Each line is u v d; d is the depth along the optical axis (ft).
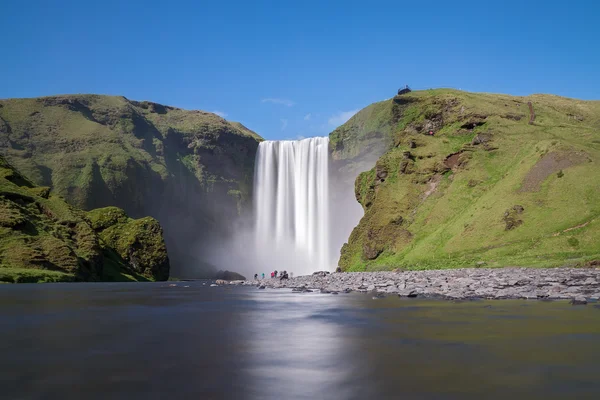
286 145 594.24
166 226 546.26
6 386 27.25
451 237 261.44
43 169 507.71
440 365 31.24
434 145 353.31
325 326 50.29
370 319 55.52
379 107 522.88
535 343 38.40
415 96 415.03
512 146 318.04
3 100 586.86
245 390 26.27
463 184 309.83
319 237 537.65
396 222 319.27
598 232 199.41
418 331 45.50
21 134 544.62
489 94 426.10
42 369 31.22
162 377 29.14
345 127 542.98
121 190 508.53
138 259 370.53
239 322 54.90
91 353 36.58
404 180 341.62
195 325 52.49
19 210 297.94
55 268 268.00
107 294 119.34
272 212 591.78
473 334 43.14
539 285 99.04
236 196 628.69
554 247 204.33
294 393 25.62
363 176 392.27
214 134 652.48
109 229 377.71
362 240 337.93
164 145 620.49
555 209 229.25
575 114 420.36
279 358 34.24
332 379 28.32
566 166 252.01
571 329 45.19
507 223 237.25
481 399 24.04
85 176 498.28
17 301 93.45
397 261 278.67
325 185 544.21
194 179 617.62
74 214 345.51
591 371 29.27
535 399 23.94
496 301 74.84
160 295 111.34
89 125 588.09
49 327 51.52
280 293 112.27
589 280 103.76
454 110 371.35
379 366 31.27
